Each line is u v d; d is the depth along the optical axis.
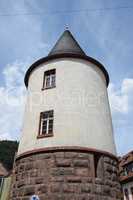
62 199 10.48
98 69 16.22
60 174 11.18
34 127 13.37
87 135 12.66
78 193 10.71
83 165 11.58
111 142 13.76
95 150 12.26
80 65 15.38
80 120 13.05
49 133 12.84
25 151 12.77
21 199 11.36
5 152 48.50
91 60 15.90
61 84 14.43
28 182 11.59
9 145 50.81
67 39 18.41
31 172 11.79
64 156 11.70
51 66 15.62
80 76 14.85
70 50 16.78
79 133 12.55
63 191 10.70
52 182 10.98
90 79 15.10
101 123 13.75
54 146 12.05
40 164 11.77
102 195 11.13
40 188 11.03
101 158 12.30
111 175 12.31
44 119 13.62
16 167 13.05
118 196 12.17
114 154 13.48
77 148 11.95
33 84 15.66
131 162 29.41
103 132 13.47
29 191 11.27
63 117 13.05
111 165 12.66
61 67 15.24
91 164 11.75
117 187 12.42
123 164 30.92
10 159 48.06
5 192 22.31
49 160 11.70
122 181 29.94
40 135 12.80
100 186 11.32
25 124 14.24
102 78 16.30
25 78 17.28
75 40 19.09
